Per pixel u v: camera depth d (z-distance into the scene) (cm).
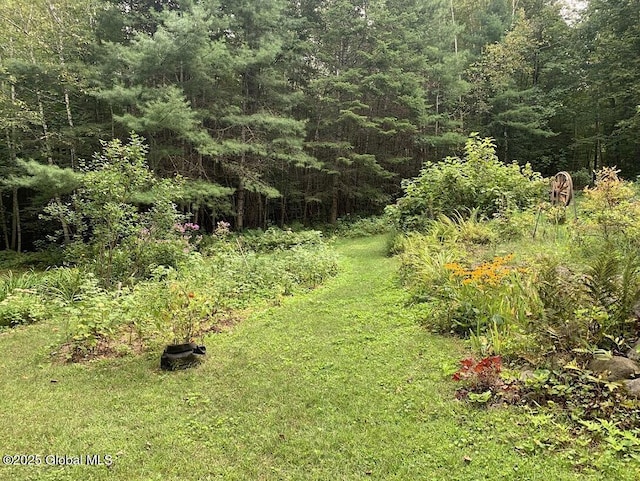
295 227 1856
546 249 660
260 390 368
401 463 260
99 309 502
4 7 1342
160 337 480
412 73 1845
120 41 1513
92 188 794
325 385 370
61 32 1382
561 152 2261
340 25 1842
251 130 1623
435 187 1105
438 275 611
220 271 780
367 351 443
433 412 314
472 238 873
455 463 255
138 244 866
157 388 383
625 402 282
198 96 1576
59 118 1473
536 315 384
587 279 394
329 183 2020
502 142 2148
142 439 301
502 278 507
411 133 1995
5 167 1423
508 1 2428
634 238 586
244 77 1666
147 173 850
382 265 927
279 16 1664
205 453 281
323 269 865
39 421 331
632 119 1656
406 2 1991
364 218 1950
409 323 521
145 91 1352
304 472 257
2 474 266
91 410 346
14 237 1684
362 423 307
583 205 734
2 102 1313
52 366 453
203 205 1688
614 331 360
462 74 2148
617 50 1752
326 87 1841
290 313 603
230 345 486
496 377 338
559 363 330
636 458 242
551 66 2031
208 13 1431
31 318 651
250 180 1578
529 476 239
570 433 276
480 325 457
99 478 260
